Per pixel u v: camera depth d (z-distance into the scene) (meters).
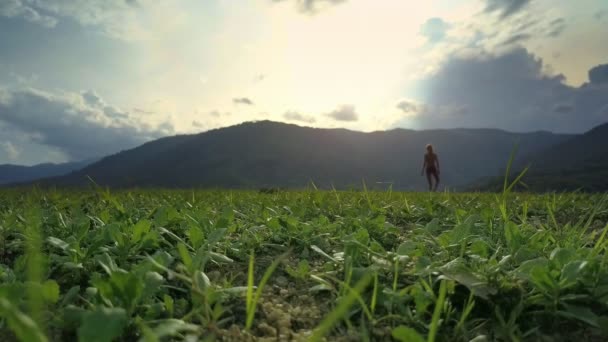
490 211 3.36
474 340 1.36
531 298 1.58
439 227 3.33
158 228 2.56
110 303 1.38
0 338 1.27
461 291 1.71
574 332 1.50
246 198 5.98
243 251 2.48
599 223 3.85
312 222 3.12
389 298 1.61
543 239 2.40
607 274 1.68
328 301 1.75
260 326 1.49
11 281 1.74
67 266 1.88
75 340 1.34
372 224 3.02
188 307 1.62
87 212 4.20
